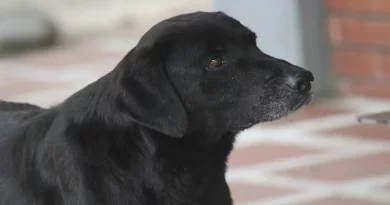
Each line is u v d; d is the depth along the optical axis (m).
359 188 7.34
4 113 5.54
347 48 9.76
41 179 5.00
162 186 4.94
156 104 4.78
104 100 4.94
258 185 7.56
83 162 4.87
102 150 4.88
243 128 5.10
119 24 14.82
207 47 4.93
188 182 5.03
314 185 7.49
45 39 14.16
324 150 8.34
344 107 9.62
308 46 9.71
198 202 5.11
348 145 8.43
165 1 14.89
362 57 9.69
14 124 5.36
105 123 4.91
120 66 4.99
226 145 5.20
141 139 4.88
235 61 4.98
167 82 4.86
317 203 7.08
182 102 4.97
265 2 9.73
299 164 8.02
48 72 12.12
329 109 9.59
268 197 7.28
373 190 7.28
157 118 4.75
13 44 13.90
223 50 4.96
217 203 5.23
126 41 13.76
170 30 4.96
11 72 12.32
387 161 7.91
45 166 4.98
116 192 4.85
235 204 7.14
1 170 5.16
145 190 4.91
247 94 4.97
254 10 9.84
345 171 7.75
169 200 4.98
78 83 11.30
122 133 4.88
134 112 4.74
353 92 9.83
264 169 7.95
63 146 4.93
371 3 9.45
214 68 4.95
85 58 12.83
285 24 9.69
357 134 8.73
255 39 5.16
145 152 4.89
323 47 9.82
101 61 12.54
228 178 7.76
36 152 5.06
